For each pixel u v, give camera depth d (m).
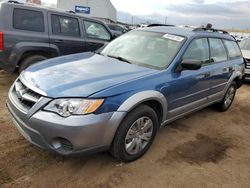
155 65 3.80
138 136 3.38
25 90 3.10
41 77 3.18
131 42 4.43
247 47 10.41
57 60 3.91
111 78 3.20
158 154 3.72
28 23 5.88
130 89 3.12
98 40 7.21
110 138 3.00
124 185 3.02
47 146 2.84
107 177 3.12
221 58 5.14
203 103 4.74
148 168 3.37
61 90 2.85
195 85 4.21
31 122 2.84
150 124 3.49
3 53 5.56
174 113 3.97
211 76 4.64
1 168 3.07
